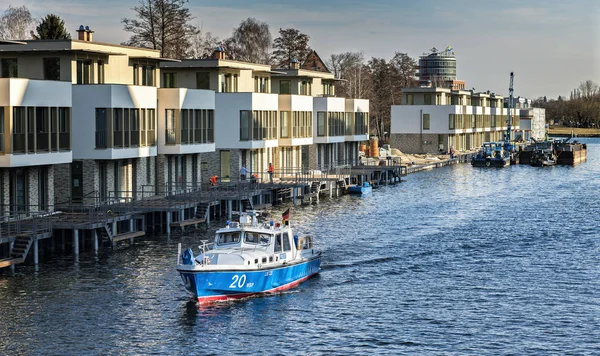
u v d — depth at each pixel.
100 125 66.44
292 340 41.06
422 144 168.50
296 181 92.69
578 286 51.88
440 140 169.62
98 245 61.19
